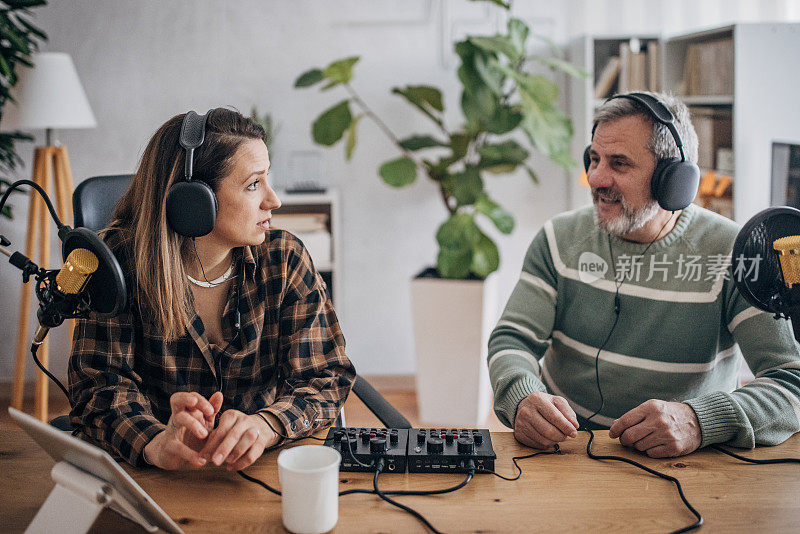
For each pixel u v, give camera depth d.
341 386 1.37
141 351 1.32
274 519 0.99
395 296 3.66
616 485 1.08
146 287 1.26
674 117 1.46
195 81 3.50
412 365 3.69
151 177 1.27
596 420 1.64
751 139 3.00
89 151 3.52
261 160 1.27
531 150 3.55
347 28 3.47
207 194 1.19
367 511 1.01
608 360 1.61
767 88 2.98
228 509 1.02
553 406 1.24
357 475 1.12
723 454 1.19
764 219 1.14
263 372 1.40
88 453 0.86
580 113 3.38
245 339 1.36
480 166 3.12
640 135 1.43
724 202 3.10
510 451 1.21
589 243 1.64
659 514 0.99
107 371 1.26
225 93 3.51
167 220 1.25
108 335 1.27
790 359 1.37
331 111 3.12
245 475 1.12
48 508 0.94
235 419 1.12
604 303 1.61
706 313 1.53
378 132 3.54
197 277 1.34
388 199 3.58
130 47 3.46
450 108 3.51
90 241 1.05
